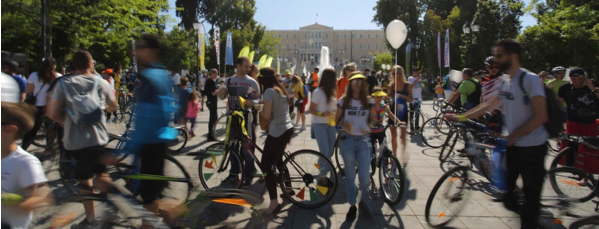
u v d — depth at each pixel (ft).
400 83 23.44
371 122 13.83
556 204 12.91
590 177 13.50
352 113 13.51
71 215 10.09
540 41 57.98
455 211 12.98
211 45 134.41
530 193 11.02
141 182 10.57
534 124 10.25
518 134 10.53
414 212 14.06
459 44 115.03
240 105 18.31
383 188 15.21
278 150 14.30
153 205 10.41
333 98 16.10
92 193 10.64
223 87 19.97
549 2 65.87
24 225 8.25
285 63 235.81
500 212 13.75
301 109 34.58
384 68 134.10
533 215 11.03
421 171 19.61
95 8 47.80
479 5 89.86
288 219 13.47
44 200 8.45
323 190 14.23
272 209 13.79
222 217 10.53
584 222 11.41
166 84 10.66
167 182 11.02
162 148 10.84
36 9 39.83
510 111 10.90
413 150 24.79
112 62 76.23
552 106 10.43
